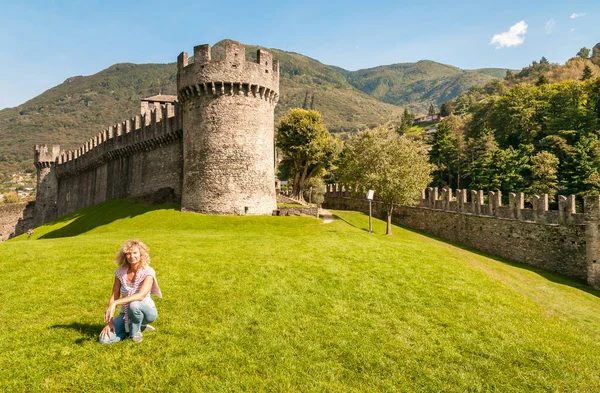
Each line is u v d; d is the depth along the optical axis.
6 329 9.17
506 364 9.45
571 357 10.16
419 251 20.89
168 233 30.02
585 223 29.72
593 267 28.80
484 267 22.41
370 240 24.08
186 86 41.41
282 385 7.70
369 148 46.00
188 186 41.88
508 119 89.44
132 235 28.48
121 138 64.00
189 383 7.45
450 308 12.80
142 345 8.62
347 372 8.41
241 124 40.47
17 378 7.19
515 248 35.72
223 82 39.78
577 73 146.25
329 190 73.94
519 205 35.78
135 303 8.28
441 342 10.24
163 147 54.38
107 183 69.44
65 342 8.57
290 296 12.57
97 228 39.41
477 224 40.22
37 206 91.69
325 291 13.37
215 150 40.19
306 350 9.13
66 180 88.94
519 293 15.86
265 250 18.95
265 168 42.03
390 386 8.02
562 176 63.59
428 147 112.25
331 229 33.78
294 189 71.69
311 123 68.88
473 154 80.25
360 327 10.70
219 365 8.16
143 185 58.16
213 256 17.31
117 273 8.62
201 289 12.75
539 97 89.50
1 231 84.75
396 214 53.47
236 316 10.69
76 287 12.65
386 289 14.04
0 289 12.32
